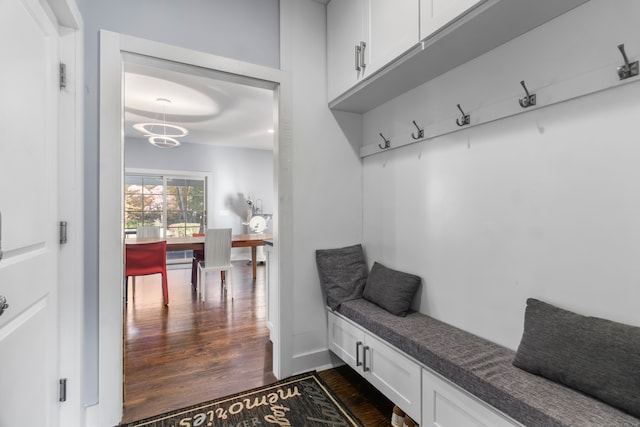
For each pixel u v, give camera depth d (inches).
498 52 57.3
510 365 48.8
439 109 69.6
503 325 56.5
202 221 267.4
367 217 93.2
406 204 79.4
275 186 84.7
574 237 46.8
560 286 48.4
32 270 45.4
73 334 56.9
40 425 48.3
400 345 61.2
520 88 53.7
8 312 38.7
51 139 52.2
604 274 43.4
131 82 131.0
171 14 69.6
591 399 39.4
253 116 180.5
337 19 83.4
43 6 48.7
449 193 67.6
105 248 62.4
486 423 44.6
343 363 90.6
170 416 66.7
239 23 77.1
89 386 61.4
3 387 37.6
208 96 147.6
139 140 241.8
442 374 51.8
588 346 40.9
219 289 174.9
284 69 82.5
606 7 42.8
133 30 65.7
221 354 95.8
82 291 59.3
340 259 87.8
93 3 62.2
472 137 62.7
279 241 82.2
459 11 49.5
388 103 84.6
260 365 89.1
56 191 54.2
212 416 66.7
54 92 53.2
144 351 97.7
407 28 60.2
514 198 54.9
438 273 70.1
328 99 87.8
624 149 41.4
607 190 43.1
